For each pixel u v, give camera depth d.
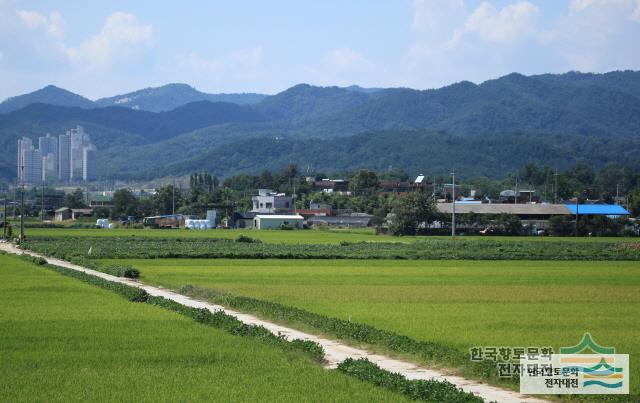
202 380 28.72
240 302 49.88
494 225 172.75
